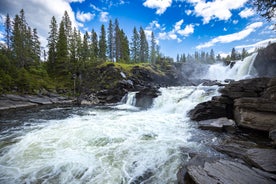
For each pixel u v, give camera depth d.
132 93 27.20
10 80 29.12
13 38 44.81
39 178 5.60
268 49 20.02
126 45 63.91
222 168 4.99
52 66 48.78
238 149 6.73
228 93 12.78
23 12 48.81
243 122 9.88
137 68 43.81
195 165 5.34
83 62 45.97
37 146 8.18
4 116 17.19
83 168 6.08
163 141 8.49
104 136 9.35
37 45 53.00
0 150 7.88
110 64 42.12
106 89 34.44
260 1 9.44
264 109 8.91
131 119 14.06
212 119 12.06
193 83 46.41
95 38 58.34
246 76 27.88
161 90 25.20
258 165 5.09
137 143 8.28
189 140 8.58
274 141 6.90
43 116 16.86
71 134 9.84
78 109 22.00
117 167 6.12
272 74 22.27
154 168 6.00
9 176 5.73
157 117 14.90
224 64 51.72
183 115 15.63
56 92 35.94
